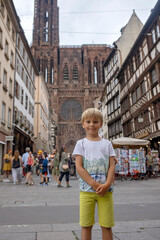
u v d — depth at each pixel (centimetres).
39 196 801
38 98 4344
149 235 348
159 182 1309
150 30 2111
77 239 335
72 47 8575
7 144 2473
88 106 7812
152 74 2077
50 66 8400
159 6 1875
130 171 1506
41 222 440
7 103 2431
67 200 710
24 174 1983
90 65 8450
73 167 1870
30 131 3531
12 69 2652
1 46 2202
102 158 238
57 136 7731
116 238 337
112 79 3531
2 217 481
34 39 8469
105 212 225
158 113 1948
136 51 2442
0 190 985
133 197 747
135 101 2502
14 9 2550
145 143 1619
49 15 8969
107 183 223
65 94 8019
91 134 247
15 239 334
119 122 3178
